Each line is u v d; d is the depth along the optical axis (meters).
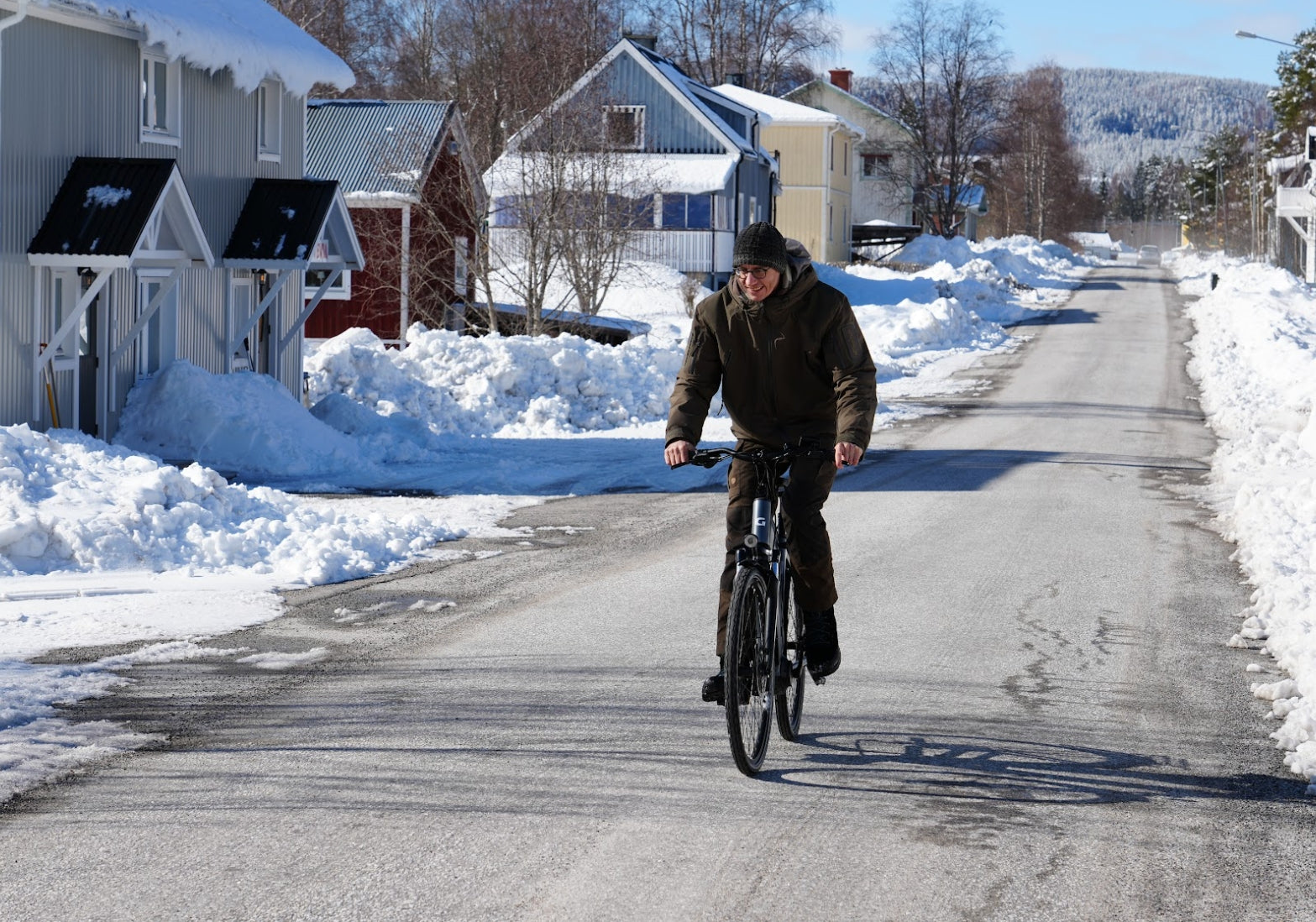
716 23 130.00
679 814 8.58
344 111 58.38
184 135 33.25
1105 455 31.20
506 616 14.73
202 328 35.00
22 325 27.20
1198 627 14.58
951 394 47.50
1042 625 14.61
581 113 56.97
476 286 57.84
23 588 15.80
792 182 112.56
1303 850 8.16
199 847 7.90
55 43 27.91
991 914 7.16
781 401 9.82
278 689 11.60
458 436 34.16
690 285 70.06
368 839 8.05
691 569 17.69
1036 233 191.00
